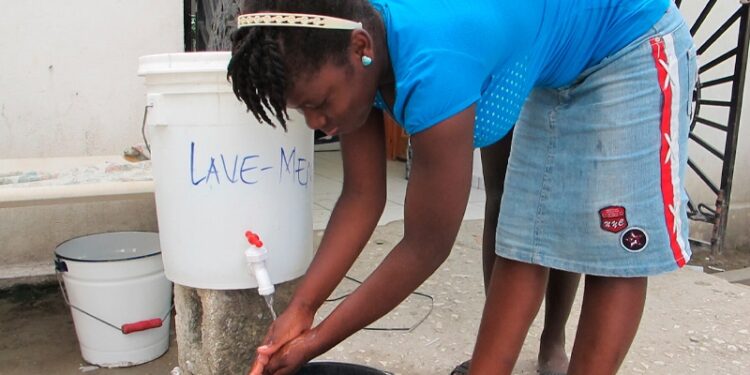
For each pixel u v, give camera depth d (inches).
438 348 76.3
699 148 151.4
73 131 99.8
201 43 107.8
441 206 38.8
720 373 72.4
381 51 37.2
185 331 66.5
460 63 36.1
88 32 97.7
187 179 56.6
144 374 76.7
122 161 85.9
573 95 46.5
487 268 67.7
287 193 59.1
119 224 104.0
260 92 35.3
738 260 142.9
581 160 46.1
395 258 41.8
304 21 33.3
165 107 55.4
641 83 44.1
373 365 72.1
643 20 44.0
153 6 100.7
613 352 47.4
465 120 36.8
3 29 93.2
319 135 125.7
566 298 65.3
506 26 38.5
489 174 65.0
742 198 158.7
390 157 206.2
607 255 46.0
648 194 44.8
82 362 79.4
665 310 89.6
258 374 45.7
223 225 57.3
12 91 95.3
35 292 99.8
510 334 50.6
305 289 49.2
